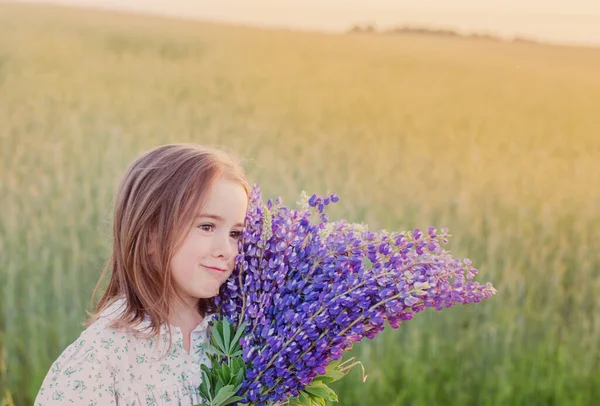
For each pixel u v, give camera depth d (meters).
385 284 1.57
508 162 7.18
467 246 5.35
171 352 1.73
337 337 1.58
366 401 3.81
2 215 5.61
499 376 4.14
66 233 5.35
